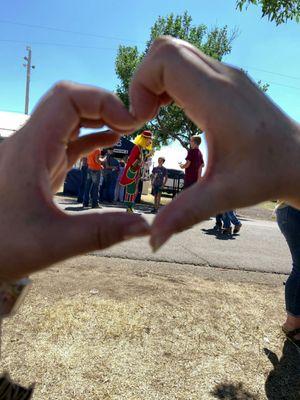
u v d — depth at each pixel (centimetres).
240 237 793
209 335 295
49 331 273
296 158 45
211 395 225
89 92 56
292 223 292
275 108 47
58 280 373
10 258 51
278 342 298
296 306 296
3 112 1560
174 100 53
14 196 52
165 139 2264
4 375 69
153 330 290
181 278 427
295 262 302
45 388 213
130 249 538
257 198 45
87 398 209
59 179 63
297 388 241
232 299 373
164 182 1169
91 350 255
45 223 50
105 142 68
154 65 51
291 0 524
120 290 361
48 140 55
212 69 47
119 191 1316
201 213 43
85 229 49
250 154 44
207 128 45
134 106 56
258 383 243
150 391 221
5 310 60
